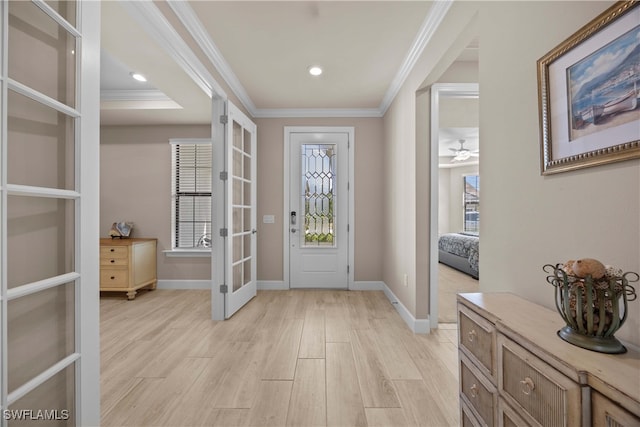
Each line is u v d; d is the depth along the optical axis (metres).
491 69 1.49
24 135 0.93
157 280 4.27
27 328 0.94
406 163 2.98
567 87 1.00
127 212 4.27
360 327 2.80
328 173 4.18
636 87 0.78
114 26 1.93
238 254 3.38
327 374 1.97
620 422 0.58
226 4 2.01
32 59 0.96
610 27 0.85
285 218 4.14
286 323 2.89
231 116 3.03
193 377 1.94
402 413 1.59
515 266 1.31
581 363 0.68
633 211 0.80
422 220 2.72
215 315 2.97
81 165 1.09
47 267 1.00
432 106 2.71
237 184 3.32
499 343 0.96
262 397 1.73
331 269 4.18
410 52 2.61
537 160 1.17
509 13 1.34
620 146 0.81
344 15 2.13
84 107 1.10
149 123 4.18
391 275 3.62
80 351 1.08
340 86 3.36
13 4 0.90
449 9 1.87
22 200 0.93
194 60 2.26
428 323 2.68
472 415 1.14
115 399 1.71
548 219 1.11
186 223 4.33
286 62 2.82
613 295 0.74
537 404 0.78
